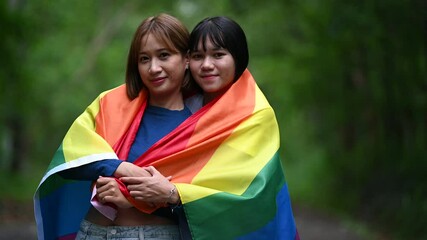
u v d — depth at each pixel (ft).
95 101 22.24
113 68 142.72
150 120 21.38
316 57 88.63
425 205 64.34
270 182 20.44
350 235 67.87
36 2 106.93
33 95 109.19
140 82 21.74
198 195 19.61
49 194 21.79
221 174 20.27
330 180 102.94
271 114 21.53
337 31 67.15
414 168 68.64
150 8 137.18
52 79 130.31
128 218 20.27
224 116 21.01
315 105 103.86
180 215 19.95
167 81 21.03
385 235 67.97
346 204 89.20
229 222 19.81
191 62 21.74
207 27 21.49
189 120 20.93
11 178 115.75
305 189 125.18
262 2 94.07
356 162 90.07
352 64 81.71
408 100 68.85
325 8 76.95
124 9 140.97
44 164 157.89
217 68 21.47
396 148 74.95
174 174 20.52
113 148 20.62
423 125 68.54
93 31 141.69
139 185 19.36
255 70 112.16
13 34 78.48
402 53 66.44
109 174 19.76
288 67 104.99
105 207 19.86
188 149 20.44
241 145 20.74
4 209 76.02
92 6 139.23
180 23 21.27
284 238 20.84
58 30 127.85
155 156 20.45
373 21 64.28
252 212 20.04
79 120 21.52
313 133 123.44
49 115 140.56
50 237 21.93
